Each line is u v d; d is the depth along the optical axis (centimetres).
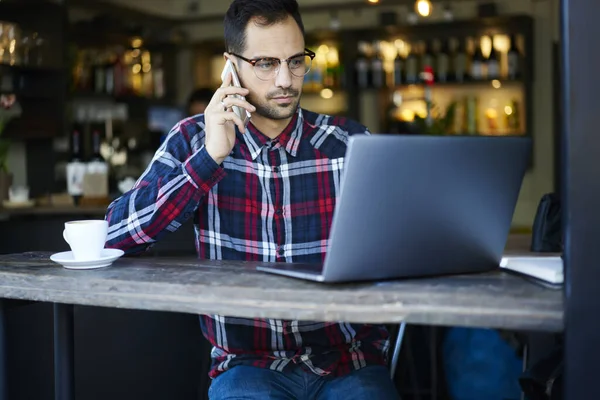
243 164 152
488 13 541
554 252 193
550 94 550
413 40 562
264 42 145
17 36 443
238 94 139
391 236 108
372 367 142
